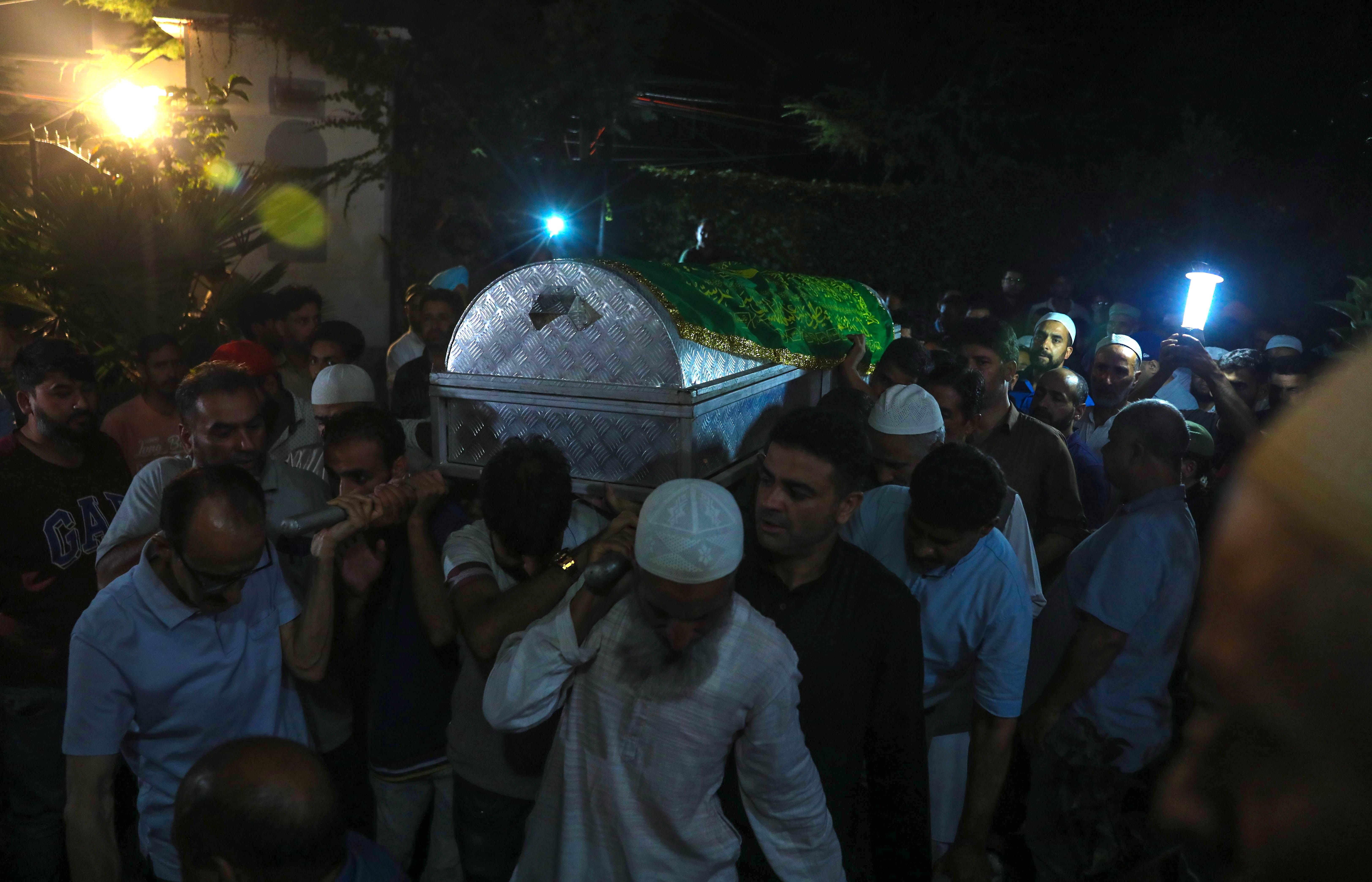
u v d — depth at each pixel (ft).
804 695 7.47
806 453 7.14
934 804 9.36
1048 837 9.02
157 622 7.39
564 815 6.87
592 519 8.89
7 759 10.91
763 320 10.61
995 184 46.21
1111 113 49.42
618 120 35.65
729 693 6.37
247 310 17.78
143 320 19.34
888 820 7.80
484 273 32.78
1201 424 15.75
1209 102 47.37
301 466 13.30
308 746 8.90
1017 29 50.14
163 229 20.03
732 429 9.73
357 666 9.70
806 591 7.51
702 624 6.25
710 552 5.98
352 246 30.89
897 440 9.64
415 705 9.03
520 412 9.20
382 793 9.24
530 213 34.40
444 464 9.62
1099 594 9.02
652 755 6.47
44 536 10.70
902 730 7.57
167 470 9.32
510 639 7.00
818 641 7.43
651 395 8.57
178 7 29.01
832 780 7.61
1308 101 42.78
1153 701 9.14
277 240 28.76
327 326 16.25
